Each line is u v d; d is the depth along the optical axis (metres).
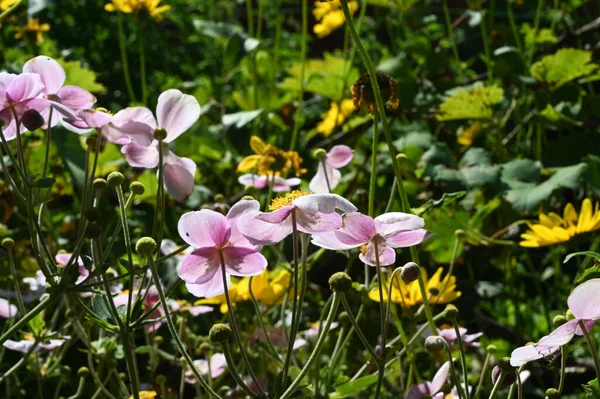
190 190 1.44
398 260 2.13
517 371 1.34
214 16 4.63
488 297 2.02
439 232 1.92
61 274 1.37
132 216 2.25
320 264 2.04
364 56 1.46
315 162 2.52
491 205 1.96
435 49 3.15
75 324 1.55
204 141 2.49
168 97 1.42
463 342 1.55
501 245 2.11
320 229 1.30
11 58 2.99
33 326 1.48
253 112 2.32
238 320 1.70
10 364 1.73
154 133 1.41
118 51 3.87
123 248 2.04
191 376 1.60
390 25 3.15
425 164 1.99
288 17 4.62
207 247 1.31
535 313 2.39
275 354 1.49
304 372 1.30
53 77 1.42
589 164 1.92
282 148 2.56
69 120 1.41
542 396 1.90
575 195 2.23
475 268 2.30
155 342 1.66
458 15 3.75
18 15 2.51
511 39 2.87
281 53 3.79
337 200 1.29
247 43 2.53
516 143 2.54
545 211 2.00
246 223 1.30
